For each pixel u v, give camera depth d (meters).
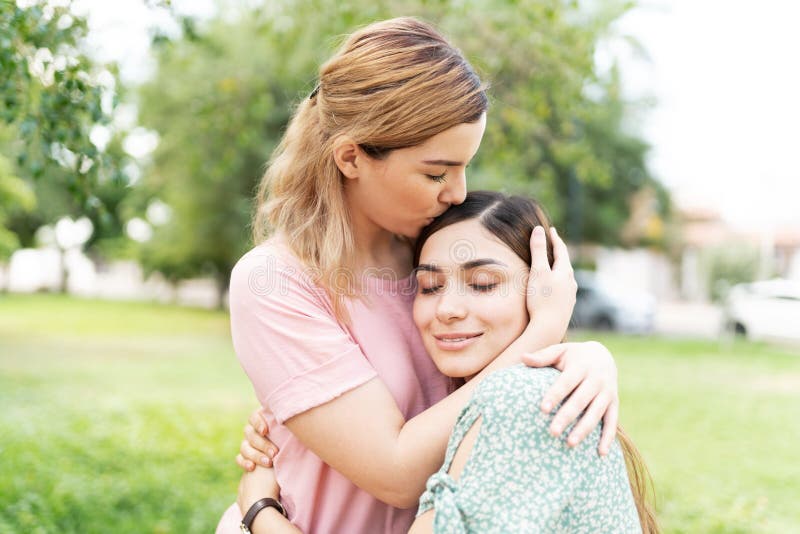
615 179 20.94
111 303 25.53
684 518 4.80
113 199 25.06
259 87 6.47
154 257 22.83
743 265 26.78
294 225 1.53
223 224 17.42
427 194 1.42
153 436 6.35
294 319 1.41
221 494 4.87
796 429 7.45
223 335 15.90
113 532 4.12
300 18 5.36
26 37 2.71
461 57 1.43
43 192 23.28
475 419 1.19
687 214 33.69
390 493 1.33
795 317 14.36
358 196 1.51
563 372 1.20
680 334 17.50
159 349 13.20
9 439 5.90
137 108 13.98
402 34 1.42
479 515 1.10
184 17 3.27
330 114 1.46
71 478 4.95
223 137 7.53
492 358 1.43
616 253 31.91
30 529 3.98
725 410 8.34
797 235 29.81
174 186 17.11
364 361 1.39
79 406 7.69
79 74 2.91
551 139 6.91
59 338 14.70
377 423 1.34
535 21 5.04
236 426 6.91
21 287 33.81
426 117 1.35
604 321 16.88
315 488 1.47
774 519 4.88
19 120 3.02
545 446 1.13
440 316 1.43
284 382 1.39
